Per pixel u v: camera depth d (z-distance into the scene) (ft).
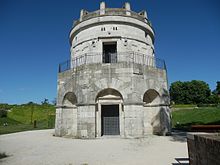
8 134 101.60
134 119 73.56
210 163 22.65
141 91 77.66
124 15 91.76
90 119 74.59
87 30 94.27
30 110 236.63
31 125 175.83
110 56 90.43
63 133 83.71
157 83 83.82
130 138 71.46
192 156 28.81
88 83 77.36
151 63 94.02
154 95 85.05
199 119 142.20
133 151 50.03
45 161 41.60
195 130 68.33
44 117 223.10
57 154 48.01
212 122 120.88
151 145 58.13
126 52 87.71
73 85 81.82
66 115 85.71
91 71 78.02
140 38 94.53
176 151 48.85
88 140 69.31
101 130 78.38
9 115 218.38
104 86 76.59
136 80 77.05
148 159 41.27
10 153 51.26
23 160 43.06
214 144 21.59
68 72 85.10
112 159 41.93
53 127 153.28
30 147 59.16
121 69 77.10
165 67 89.15
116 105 80.53
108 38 90.48
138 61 89.97
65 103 86.48
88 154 47.09
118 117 79.92
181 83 310.24
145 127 82.89
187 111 180.75
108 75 77.15
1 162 41.88
